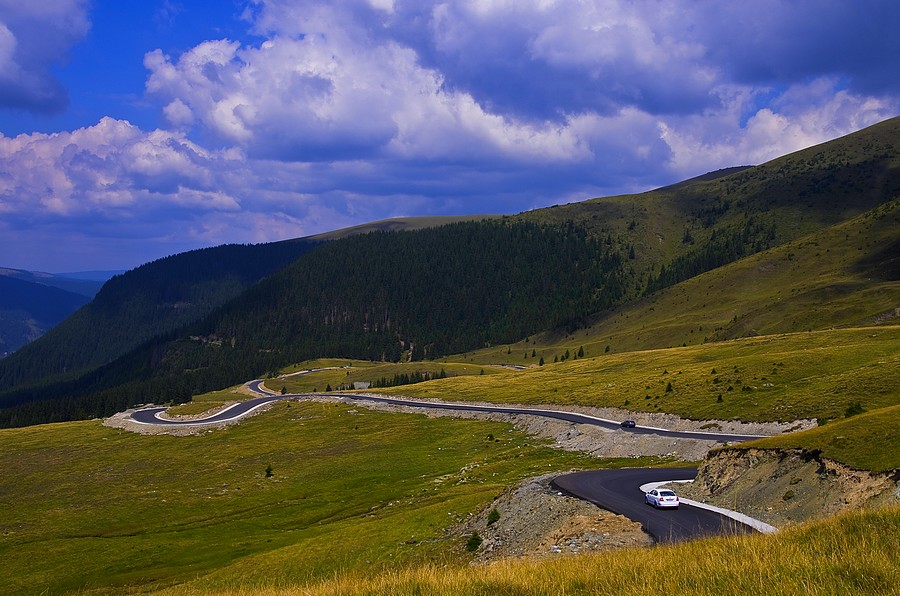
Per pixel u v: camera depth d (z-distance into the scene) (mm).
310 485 98688
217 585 46625
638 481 53031
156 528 80688
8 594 57594
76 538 76875
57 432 169000
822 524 19172
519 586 16312
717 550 18188
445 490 75000
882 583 13641
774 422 76375
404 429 137000
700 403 93250
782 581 14141
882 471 31750
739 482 42875
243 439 147000
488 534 44219
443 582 17219
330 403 183125
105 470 122625
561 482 53531
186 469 119312
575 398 126750
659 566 16969
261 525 76375
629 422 94062
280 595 20672
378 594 17344
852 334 127750
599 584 15992
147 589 52531
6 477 120312
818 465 36906
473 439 118125
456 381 196250
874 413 39531
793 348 128750
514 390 158250
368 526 56188
